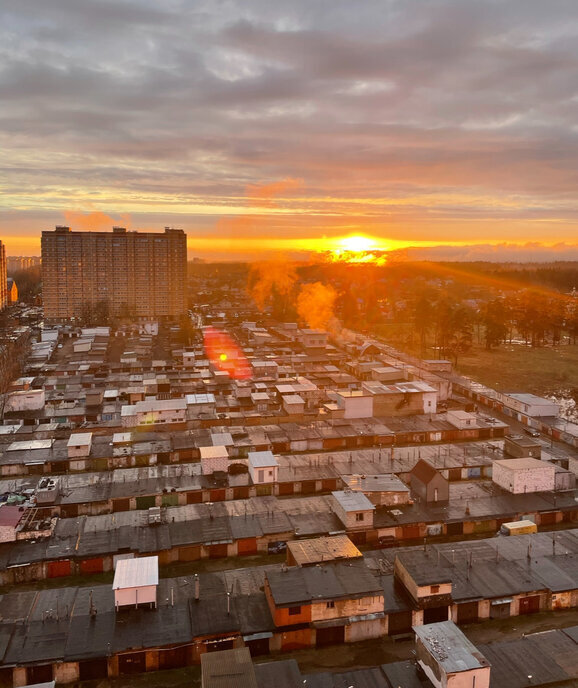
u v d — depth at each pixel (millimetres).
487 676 38094
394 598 49781
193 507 67500
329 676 40719
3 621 46125
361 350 166375
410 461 82438
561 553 57125
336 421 102125
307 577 49281
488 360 175750
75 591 50406
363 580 49031
